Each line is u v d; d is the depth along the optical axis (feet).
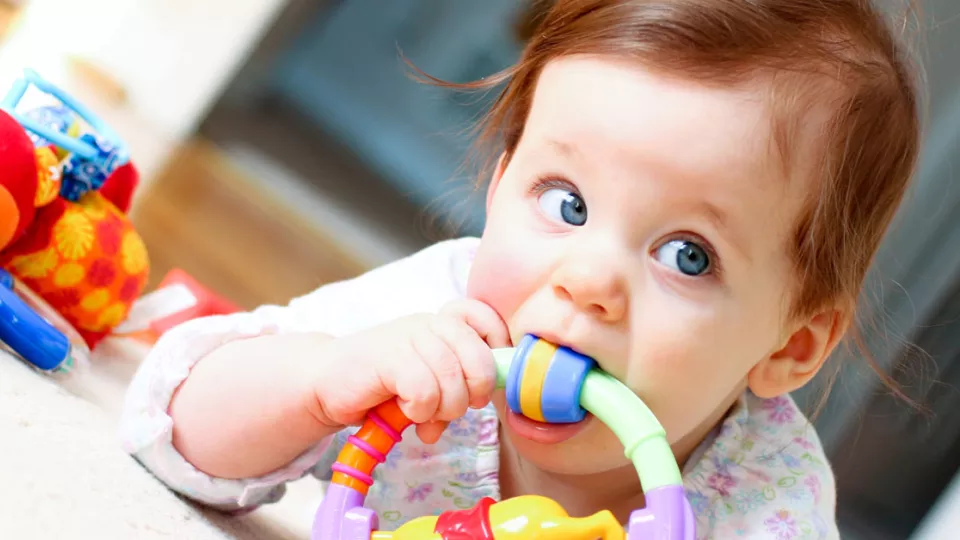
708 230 2.22
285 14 7.51
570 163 2.27
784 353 2.74
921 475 5.20
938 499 5.21
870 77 2.56
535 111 2.47
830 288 2.61
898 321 4.85
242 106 7.88
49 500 1.86
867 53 2.60
